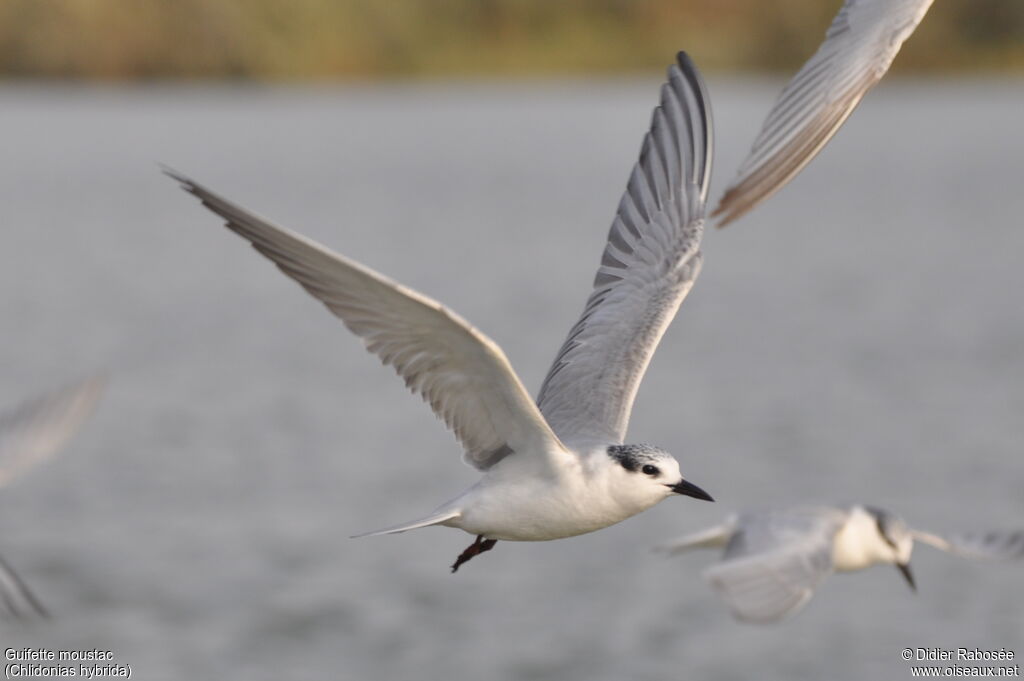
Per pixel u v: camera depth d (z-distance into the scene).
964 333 27.98
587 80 67.00
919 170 56.69
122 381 23.92
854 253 37.84
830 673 13.57
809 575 7.73
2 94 60.38
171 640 14.25
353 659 13.95
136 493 18.31
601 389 8.00
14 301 30.42
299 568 15.98
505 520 7.38
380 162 55.34
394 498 18.28
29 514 17.53
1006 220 43.56
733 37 66.88
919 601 14.97
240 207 6.23
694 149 8.47
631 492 7.34
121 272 34.03
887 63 6.75
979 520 17.16
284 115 63.19
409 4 66.12
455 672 13.63
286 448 20.38
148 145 55.84
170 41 61.41
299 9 63.41
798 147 6.70
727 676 13.58
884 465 19.45
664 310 8.22
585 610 14.84
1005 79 71.81
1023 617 14.66
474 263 35.12
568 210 44.91
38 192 46.97
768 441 20.61
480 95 66.62
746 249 38.94
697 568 15.75
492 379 6.96
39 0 60.09
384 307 6.62
